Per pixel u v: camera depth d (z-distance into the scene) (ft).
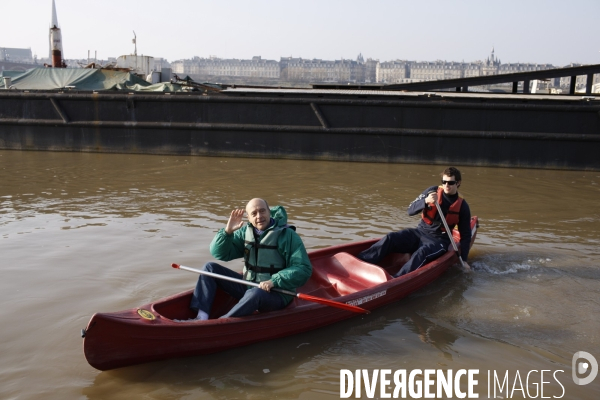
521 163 42.96
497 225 25.90
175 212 26.96
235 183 34.83
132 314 12.42
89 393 11.64
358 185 34.88
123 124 46.73
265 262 14.10
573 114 41.65
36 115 47.83
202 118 45.96
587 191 34.32
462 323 15.43
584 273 19.53
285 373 12.62
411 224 25.49
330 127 44.39
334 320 15.12
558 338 14.61
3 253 20.31
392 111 43.62
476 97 42.70
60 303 15.87
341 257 17.53
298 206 28.71
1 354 13.06
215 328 12.98
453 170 18.57
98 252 20.52
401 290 16.75
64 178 35.63
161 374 12.45
